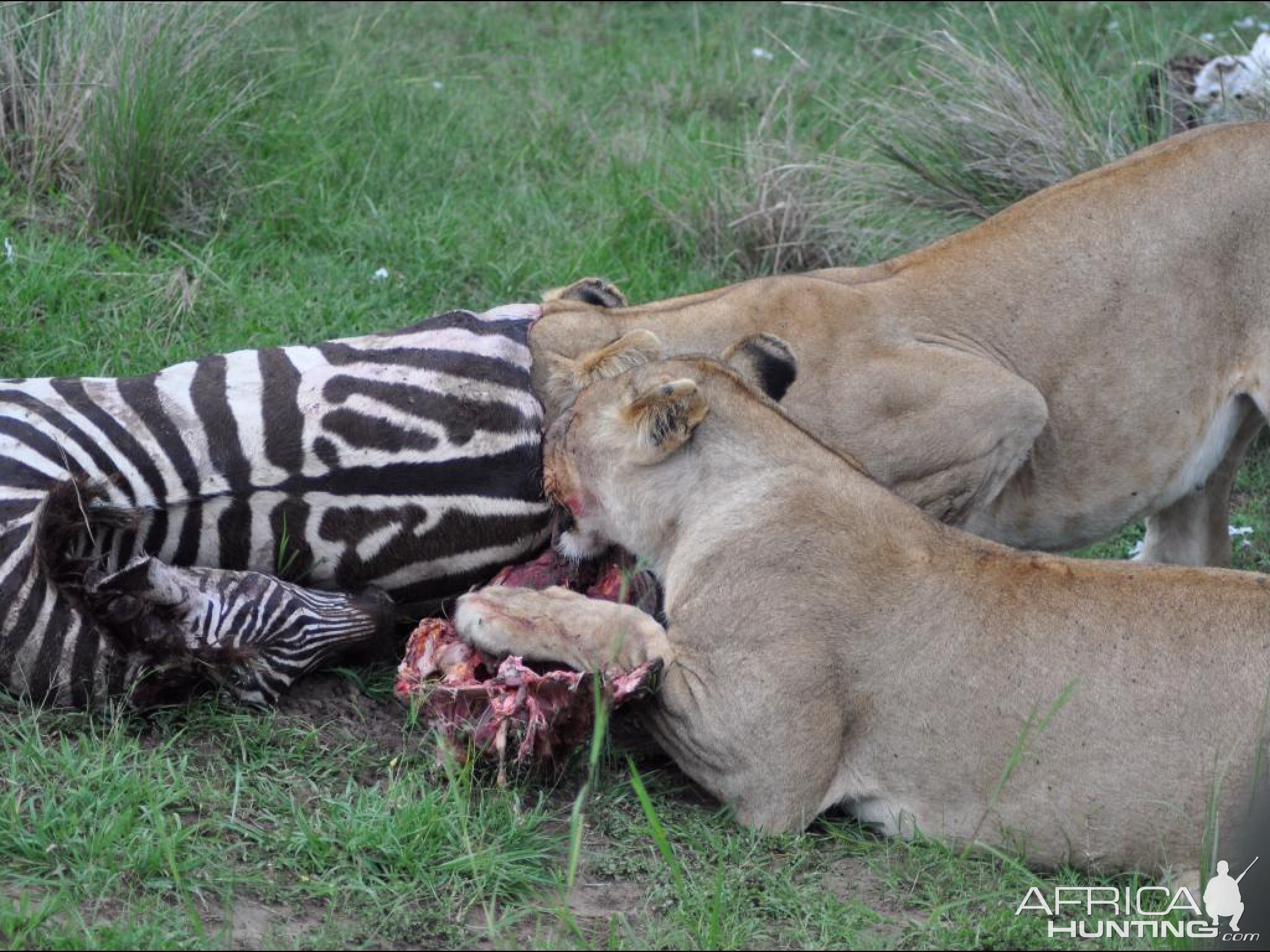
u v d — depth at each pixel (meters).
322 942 6.86
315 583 8.95
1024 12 20.84
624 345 9.16
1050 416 10.14
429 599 9.23
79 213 13.26
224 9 15.52
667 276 14.40
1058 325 10.11
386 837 7.54
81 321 11.84
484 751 8.11
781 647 8.16
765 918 7.41
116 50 13.73
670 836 8.06
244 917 7.04
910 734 8.17
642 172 15.90
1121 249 10.17
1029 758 7.97
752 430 8.60
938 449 9.72
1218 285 10.23
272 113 15.50
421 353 8.98
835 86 18.56
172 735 8.38
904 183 14.62
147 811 7.49
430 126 16.80
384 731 8.78
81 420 8.48
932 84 16.36
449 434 8.89
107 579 8.01
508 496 9.01
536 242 14.40
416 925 7.11
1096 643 7.98
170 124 13.52
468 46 20.61
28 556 8.13
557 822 8.12
